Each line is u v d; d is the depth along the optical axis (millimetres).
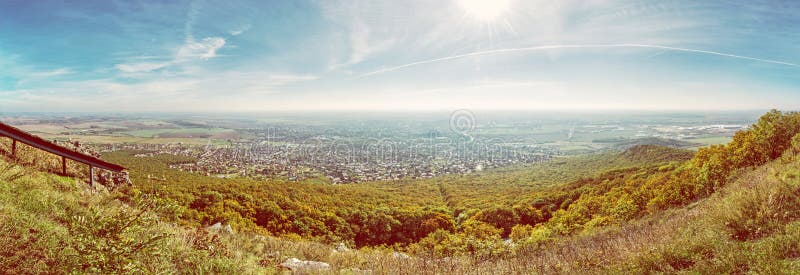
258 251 8484
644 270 5027
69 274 3869
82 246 4027
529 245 11211
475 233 27125
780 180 7492
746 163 19484
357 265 8531
